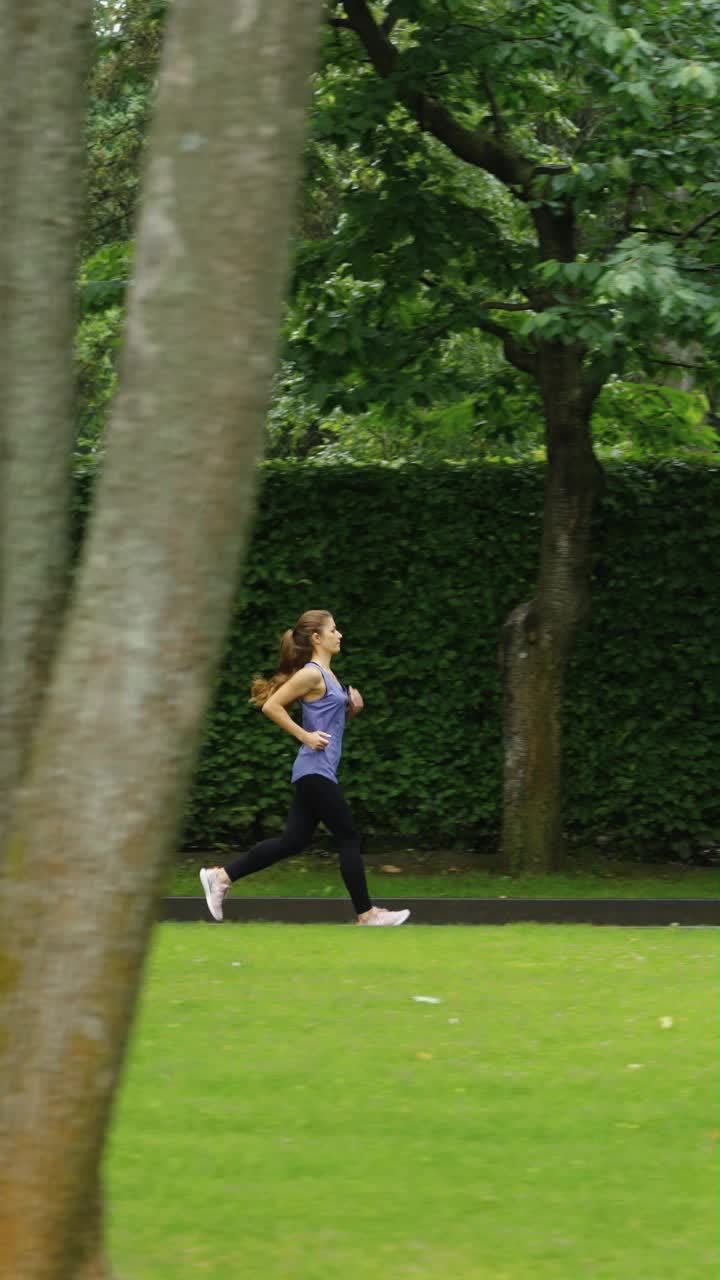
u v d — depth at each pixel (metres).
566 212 22.33
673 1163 8.53
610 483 24.55
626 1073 10.52
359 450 35.28
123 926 5.88
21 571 6.80
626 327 19.52
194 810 25.58
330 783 19.20
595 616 24.69
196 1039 11.60
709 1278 6.79
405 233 22.05
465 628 24.91
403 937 17.27
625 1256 7.08
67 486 6.94
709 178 21.02
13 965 5.84
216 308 5.95
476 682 24.95
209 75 5.96
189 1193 8.03
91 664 5.89
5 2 6.88
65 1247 5.86
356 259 22.11
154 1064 10.79
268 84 5.99
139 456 5.94
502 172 22.70
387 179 22.11
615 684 24.75
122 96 33.81
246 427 6.04
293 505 24.98
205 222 5.95
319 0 6.14
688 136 20.73
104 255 22.72
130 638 5.89
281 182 6.05
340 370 21.59
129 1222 7.58
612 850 25.48
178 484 5.93
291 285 22.36
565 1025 12.09
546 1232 7.43
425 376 21.88
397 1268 6.93
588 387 22.94
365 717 25.11
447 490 24.89
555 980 14.13
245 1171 8.41
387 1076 10.45
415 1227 7.50
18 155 6.84
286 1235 7.39
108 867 5.84
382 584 25.03
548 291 22.30
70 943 5.81
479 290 23.77
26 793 5.93
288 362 21.69
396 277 22.61
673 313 18.59
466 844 25.69
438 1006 12.84
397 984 13.92
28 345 6.83
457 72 21.83
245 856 19.56
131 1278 6.79
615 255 19.05
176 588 5.93
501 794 25.05
